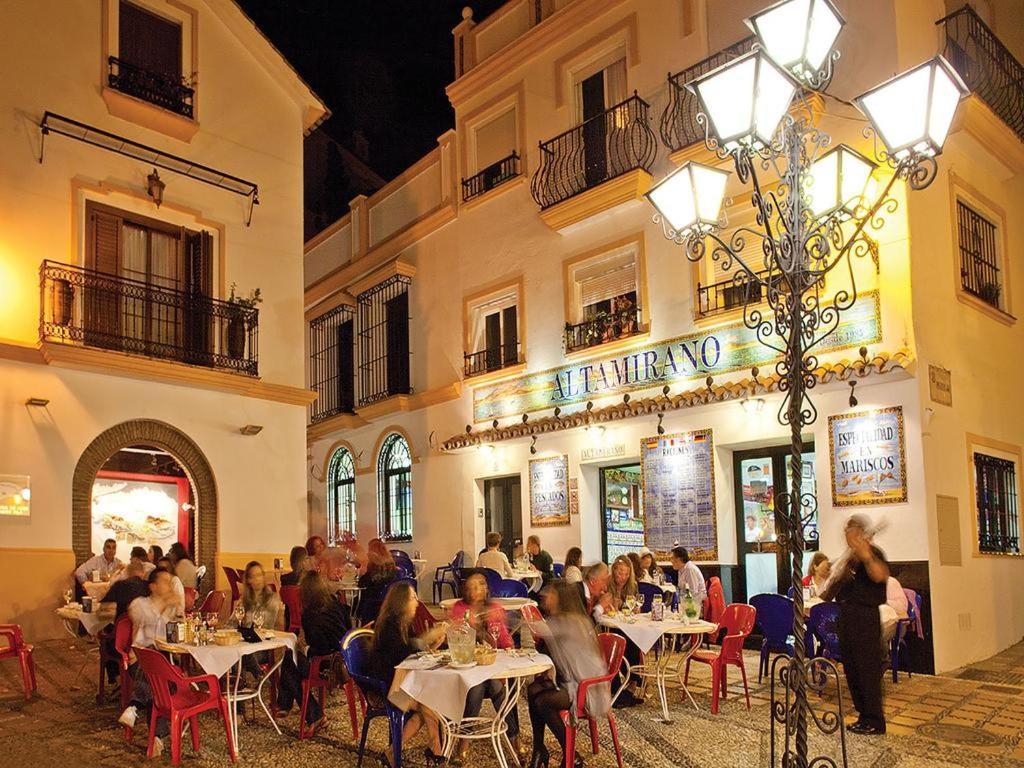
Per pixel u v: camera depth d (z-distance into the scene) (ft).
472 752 21.50
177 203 44.88
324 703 25.79
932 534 31.65
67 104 41.11
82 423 39.47
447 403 55.26
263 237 48.70
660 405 40.14
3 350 37.22
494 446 51.06
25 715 25.39
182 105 45.29
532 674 19.24
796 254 16.42
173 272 44.68
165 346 42.73
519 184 51.34
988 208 40.24
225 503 44.39
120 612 27.30
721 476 38.99
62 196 40.42
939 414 33.35
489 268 53.11
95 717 25.11
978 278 39.19
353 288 64.95
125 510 49.37
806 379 16.46
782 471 37.91
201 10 47.14
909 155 16.52
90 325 40.22
